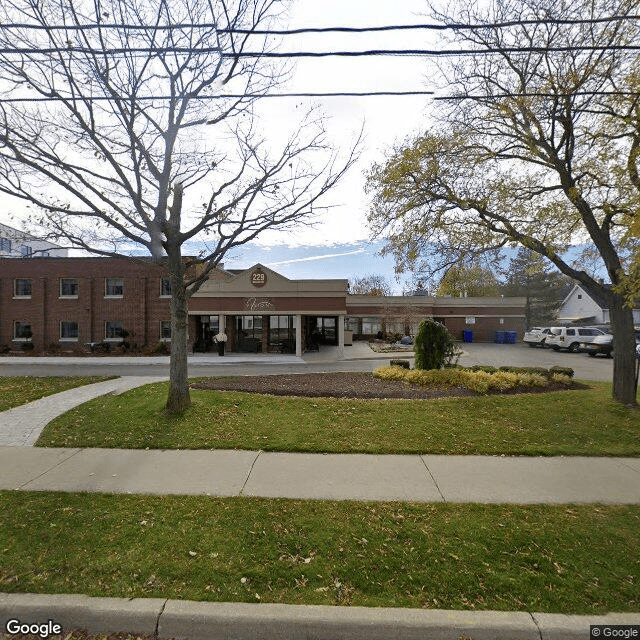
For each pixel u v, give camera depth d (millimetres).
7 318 23859
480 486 4512
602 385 11109
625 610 2672
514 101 8117
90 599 2734
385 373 11844
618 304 8500
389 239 10336
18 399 9000
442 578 2957
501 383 9867
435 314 35625
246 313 20984
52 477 4738
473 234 9602
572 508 3986
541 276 47188
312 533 3492
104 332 23781
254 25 5750
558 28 7512
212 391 9172
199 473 4855
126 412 7473
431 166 8859
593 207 8711
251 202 7445
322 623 2562
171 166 7422
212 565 3078
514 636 2529
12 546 3312
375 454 5598
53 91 6207
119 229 7031
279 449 5723
